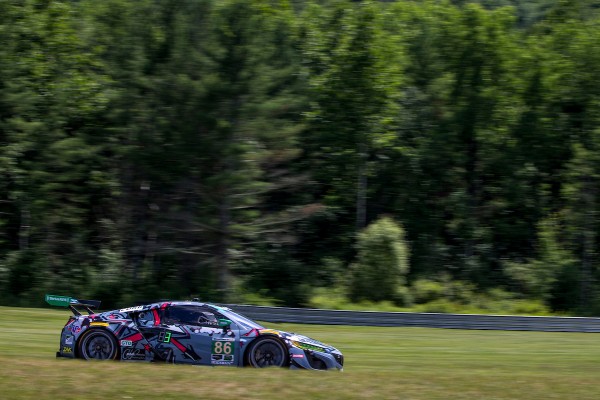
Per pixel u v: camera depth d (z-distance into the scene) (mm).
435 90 124438
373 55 114125
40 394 24266
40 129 99625
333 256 117000
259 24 92750
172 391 25188
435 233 121438
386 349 50062
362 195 119312
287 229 101000
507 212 124062
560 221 119750
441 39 125875
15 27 103688
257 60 91688
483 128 123750
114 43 93188
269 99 93562
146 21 92438
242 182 90188
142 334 34281
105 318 34875
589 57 120062
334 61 115125
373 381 28641
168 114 90375
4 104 98500
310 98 108875
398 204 123062
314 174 117125
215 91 88875
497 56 123812
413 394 26156
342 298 98250
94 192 111938
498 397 26266
